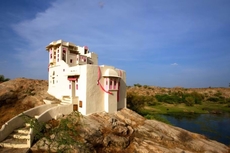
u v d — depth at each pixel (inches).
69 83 746.8
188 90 5029.5
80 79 689.6
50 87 881.5
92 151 486.3
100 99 721.6
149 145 571.2
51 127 523.2
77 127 519.8
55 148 422.6
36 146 440.1
